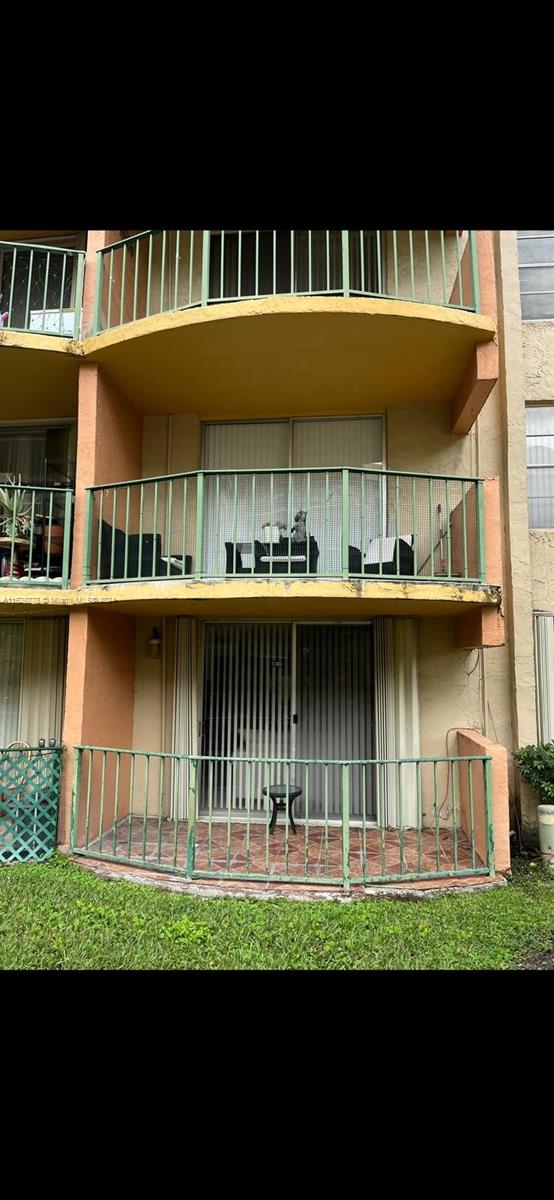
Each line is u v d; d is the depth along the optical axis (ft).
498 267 25.43
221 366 22.67
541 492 25.58
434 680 24.25
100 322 23.29
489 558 19.56
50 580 21.47
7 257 28.14
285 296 19.61
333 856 19.58
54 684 25.43
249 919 14.96
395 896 16.65
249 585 18.90
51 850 19.83
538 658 24.21
